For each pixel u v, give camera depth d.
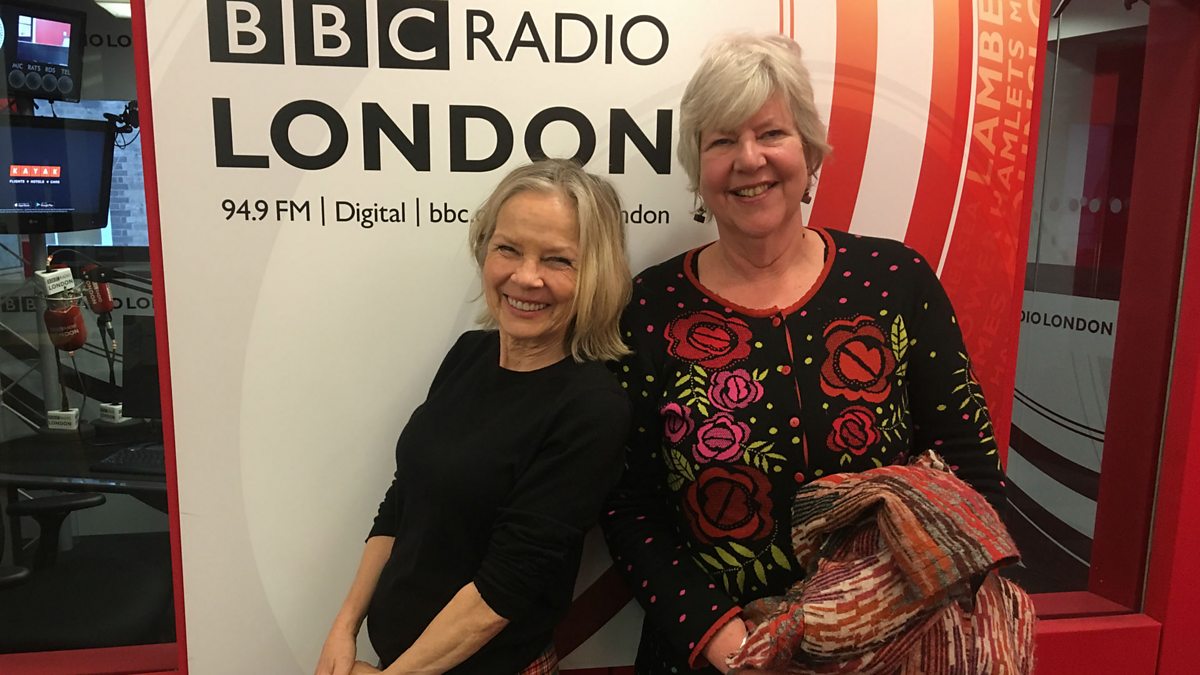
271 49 1.12
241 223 1.16
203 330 1.18
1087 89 1.87
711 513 1.00
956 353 1.01
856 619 0.83
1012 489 2.21
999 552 0.79
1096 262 1.92
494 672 0.98
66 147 1.84
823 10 1.22
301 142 1.15
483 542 0.96
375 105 1.16
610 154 1.21
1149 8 1.48
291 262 1.18
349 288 1.20
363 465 1.25
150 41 1.10
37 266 1.94
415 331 1.23
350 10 1.13
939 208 1.29
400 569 1.00
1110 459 1.61
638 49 1.19
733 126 0.93
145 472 1.74
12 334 1.97
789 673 0.89
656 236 1.25
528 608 0.92
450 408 1.02
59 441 1.94
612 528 1.07
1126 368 1.57
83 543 2.00
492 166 1.20
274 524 1.25
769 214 0.96
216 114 1.13
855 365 0.97
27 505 1.63
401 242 1.20
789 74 0.93
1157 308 1.51
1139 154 1.52
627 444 1.05
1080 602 1.60
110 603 1.60
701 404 0.99
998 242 1.31
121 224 2.09
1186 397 1.46
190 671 1.27
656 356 1.03
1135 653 1.53
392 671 0.94
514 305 0.95
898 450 0.98
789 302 1.01
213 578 1.25
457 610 0.91
